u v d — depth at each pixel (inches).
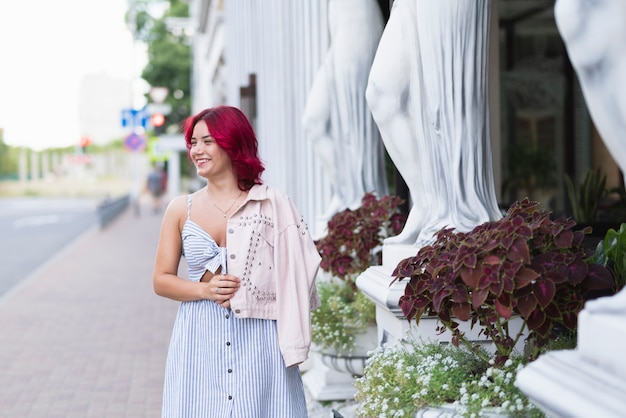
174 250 144.5
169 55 2101.4
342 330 231.6
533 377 104.1
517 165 432.8
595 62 95.8
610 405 89.4
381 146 264.5
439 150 183.0
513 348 148.5
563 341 141.8
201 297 139.4
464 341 148.8
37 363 318.0
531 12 438.9
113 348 344.8
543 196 433.4
